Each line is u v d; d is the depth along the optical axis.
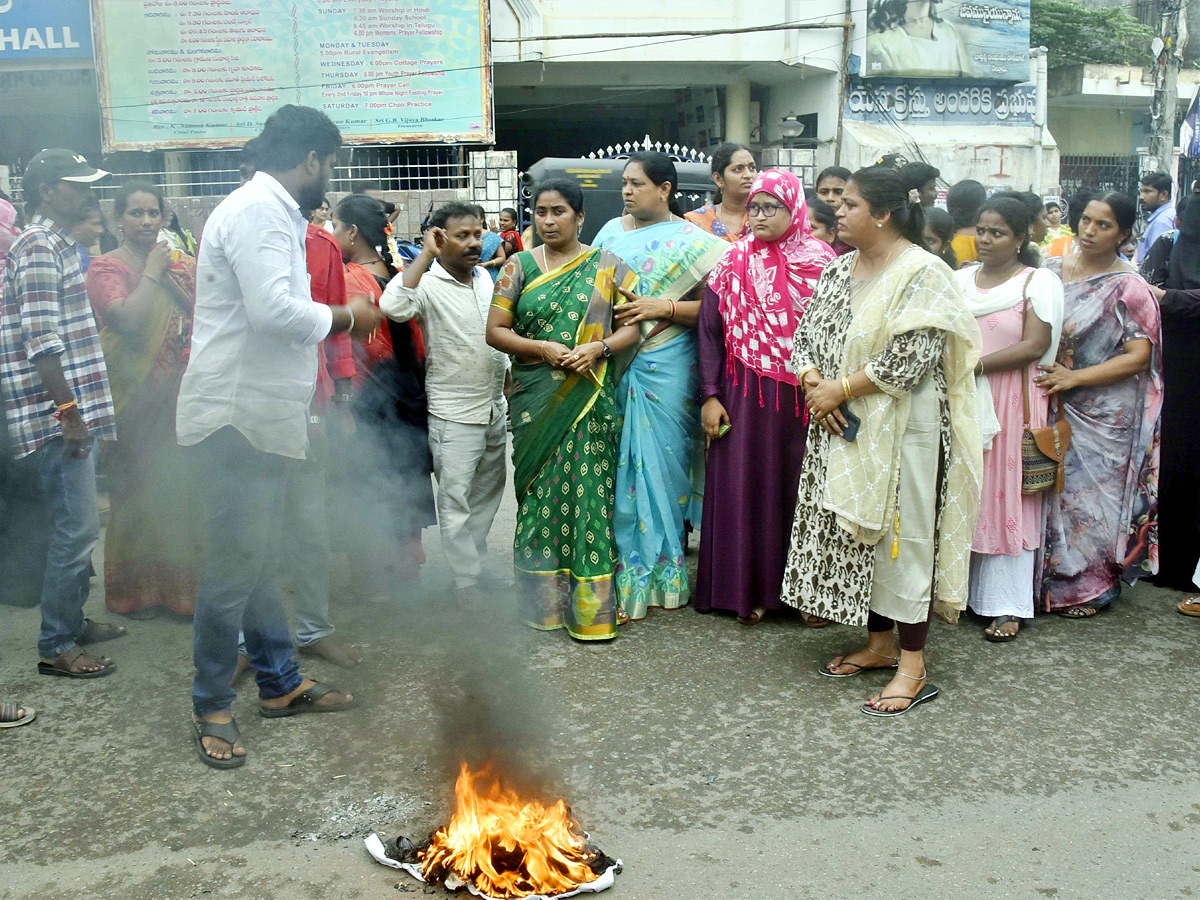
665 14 14.93
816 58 15.45
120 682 3.46
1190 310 4.16
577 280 3.81
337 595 4.27
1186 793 2.76
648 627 3.97
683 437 4.12
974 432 3.21
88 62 12.22
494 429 4.19
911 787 2.79
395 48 12.35
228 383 2.79
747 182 4.46
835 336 3.25
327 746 3.01
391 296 3.94
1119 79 18.45
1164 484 4.38
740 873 2.41
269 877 2.39
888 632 3.51
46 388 3.27
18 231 4.21
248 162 2.92
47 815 2.66
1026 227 3.84
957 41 15.74
